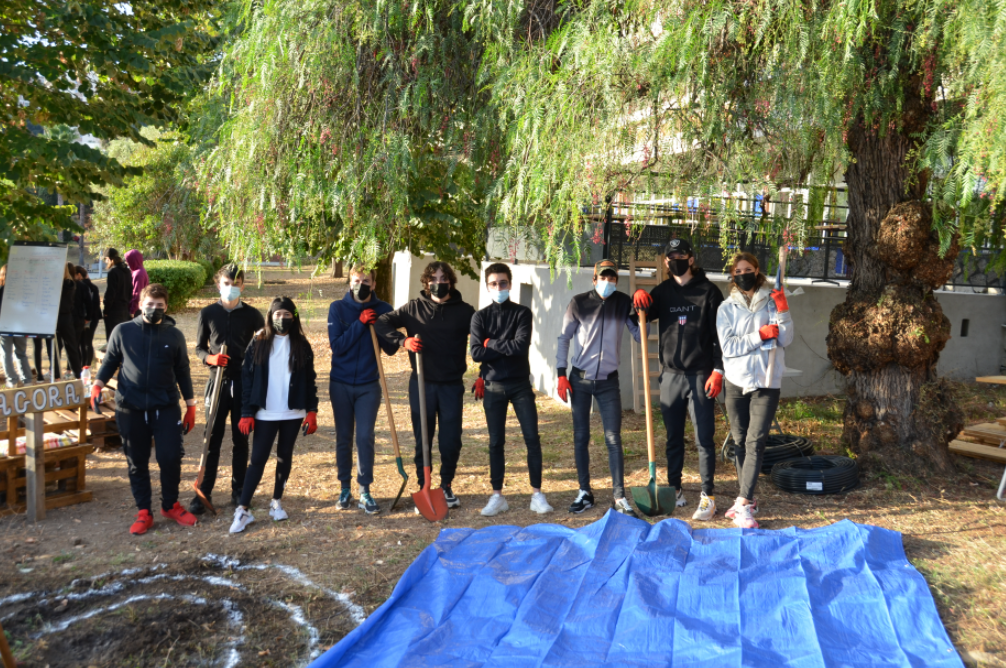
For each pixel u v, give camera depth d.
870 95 4.90
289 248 6.31
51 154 7.34
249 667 3.32
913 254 5.66
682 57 4.44
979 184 4.38
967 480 5.85
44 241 9.30
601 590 3.86
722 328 5.10
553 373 9.90
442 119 5.93
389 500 5.67
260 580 4.20
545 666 3.17
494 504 5.32
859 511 5.25
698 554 4.32
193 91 7.66
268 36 5.41
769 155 4.98
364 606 3.87
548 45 5.11
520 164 5.21
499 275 5.32
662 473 6.33
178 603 3.91
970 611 3.69
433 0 5.61
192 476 6.28
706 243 9.31
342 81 5.63
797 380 9.77
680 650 3.32
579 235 5.12
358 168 5.66
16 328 8.60
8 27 7.88
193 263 23.41
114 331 4.90
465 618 3.65
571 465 6.65
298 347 5.06
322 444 7.50
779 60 4.66
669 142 5.03
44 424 5.64
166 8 9.01
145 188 17.95
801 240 5.24
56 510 5.37
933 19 4.35
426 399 5.39
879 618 3.58
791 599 3.73
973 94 4.27
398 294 18.00
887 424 5.93
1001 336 11.20
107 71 7.91
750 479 5.02
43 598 3.97
